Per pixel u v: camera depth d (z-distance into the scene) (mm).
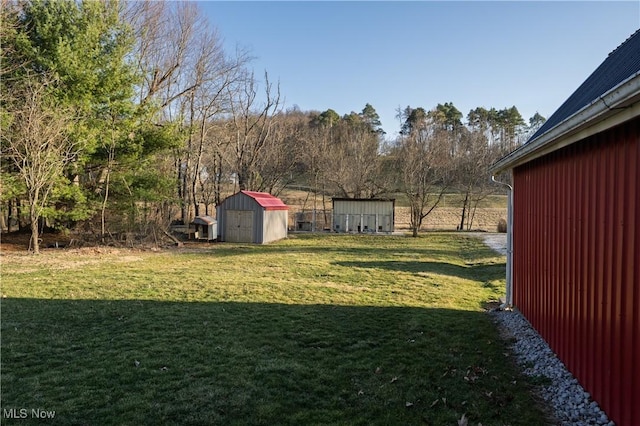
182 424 3207
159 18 21578
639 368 2873
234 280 9531
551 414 3516
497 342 5453
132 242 16719
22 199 14938
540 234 5703
